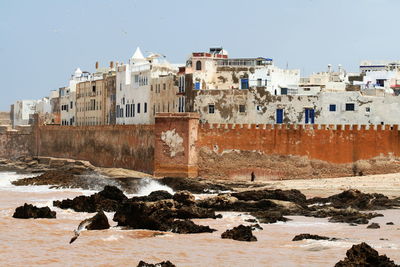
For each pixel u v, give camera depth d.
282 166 110.62
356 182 100.50
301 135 109.81
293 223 69.44
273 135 111.06
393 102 115.12
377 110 115.44
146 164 127.00
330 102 116.88
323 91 122.44
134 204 66.88
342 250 55.56
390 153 106.38
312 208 78.38
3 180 123.12
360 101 115.69
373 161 107.00
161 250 57.03
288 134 110.44
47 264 53.41
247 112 121.06
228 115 122.25
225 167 112.88
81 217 74.31
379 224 67.88
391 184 97.25
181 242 59.97
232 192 96.81
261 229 65.56
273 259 53.06
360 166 107.38
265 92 120.00
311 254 54.50
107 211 77.94
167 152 114.50
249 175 111.94
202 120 123.69
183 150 113.25
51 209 79.69
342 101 116.38
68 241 61.31
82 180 110.56
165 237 62.25
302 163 109.75
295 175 110.06
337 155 108.38
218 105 122.81
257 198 82.56
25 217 73.50
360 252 47.53
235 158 112.62
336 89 134.75
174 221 66.06
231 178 112.50
